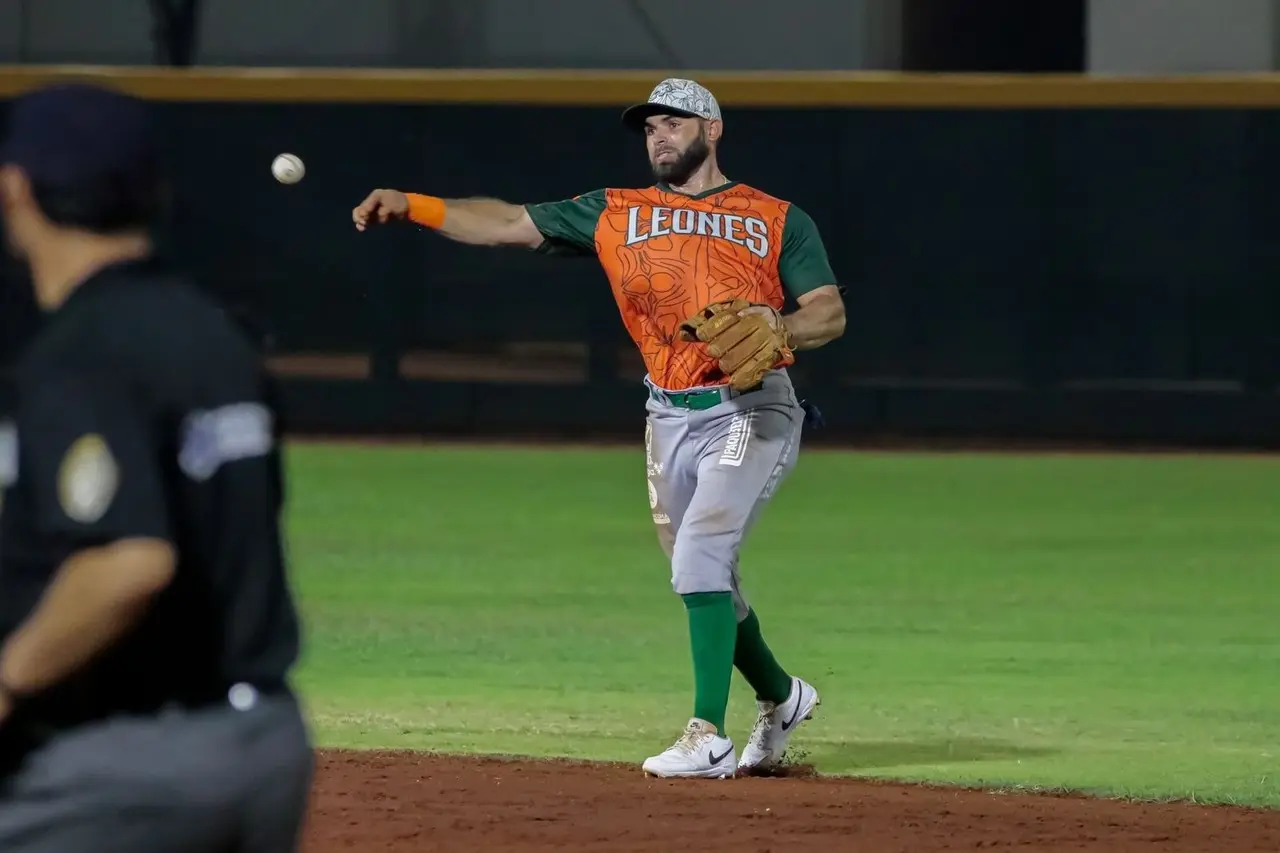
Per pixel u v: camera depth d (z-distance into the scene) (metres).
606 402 75.12
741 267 22.81
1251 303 72.50
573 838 18.69
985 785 23.06
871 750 25.80
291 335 75.81
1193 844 19.02
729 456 22.81
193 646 9.21
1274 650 34.59
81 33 80.62
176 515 9.05
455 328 75.38
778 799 21.27
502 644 34.53
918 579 42.97
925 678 31.72
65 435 8.72
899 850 18.38
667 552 24.33
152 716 9.15
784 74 75.25
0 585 9.06
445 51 81.00
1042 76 73.19
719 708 23.03
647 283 22.89
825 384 74.62
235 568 9.27
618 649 34.06
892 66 80.88
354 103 75.12
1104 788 22.92
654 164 23.38
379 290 75.44
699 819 19.81
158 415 9.02
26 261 9.69
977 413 74.12
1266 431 72.69
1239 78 71.94
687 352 22.95
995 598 40.44
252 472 9.26
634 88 74.44
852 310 74.38
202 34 80.88
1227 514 54.72
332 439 73.75
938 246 73.81
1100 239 73.19
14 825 8.96
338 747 25.08
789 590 41.50
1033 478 63.31
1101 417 73.56
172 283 9.40
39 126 9.12
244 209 75.56
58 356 8.96
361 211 22.86
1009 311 73.75
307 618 37.28
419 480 61.34
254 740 9.27
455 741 25.86
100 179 9.14
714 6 80.81
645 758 24.70
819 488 60.66
